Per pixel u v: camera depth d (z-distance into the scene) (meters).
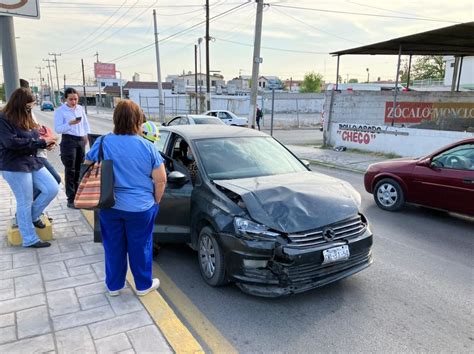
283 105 48.72
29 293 3.58
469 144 6.25
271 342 3.15
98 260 4.31
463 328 3.39
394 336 3.25
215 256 3.87
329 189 4.17
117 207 3.22
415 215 6.98
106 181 3.09
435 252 5.17
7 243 4.77
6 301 3.44
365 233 3.92
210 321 3.45
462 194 6.17
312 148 16.72
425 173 6.64
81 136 6.13
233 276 3.68
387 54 18.70
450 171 6.34
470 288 4.13
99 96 71.31
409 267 4.66
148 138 3.87
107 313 3.28
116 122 3.24
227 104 42.47
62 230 5.25
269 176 4.47
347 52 17.77
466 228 6.24
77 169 6.25
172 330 3.06
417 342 3.18
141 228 3.35
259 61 17.23
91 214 5.89
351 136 15.84
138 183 3.24
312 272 3.55
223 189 4.04
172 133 5.19
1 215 5.87
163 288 4.04
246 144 4.98
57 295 3.55
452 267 4.68
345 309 3.67
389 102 18.19
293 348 3.08
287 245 3.45
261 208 3.65
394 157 13.70
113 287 3.52
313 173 4.80
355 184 9.70
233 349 3.06
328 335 3.25
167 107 48.69
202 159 4.48
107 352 2.79
